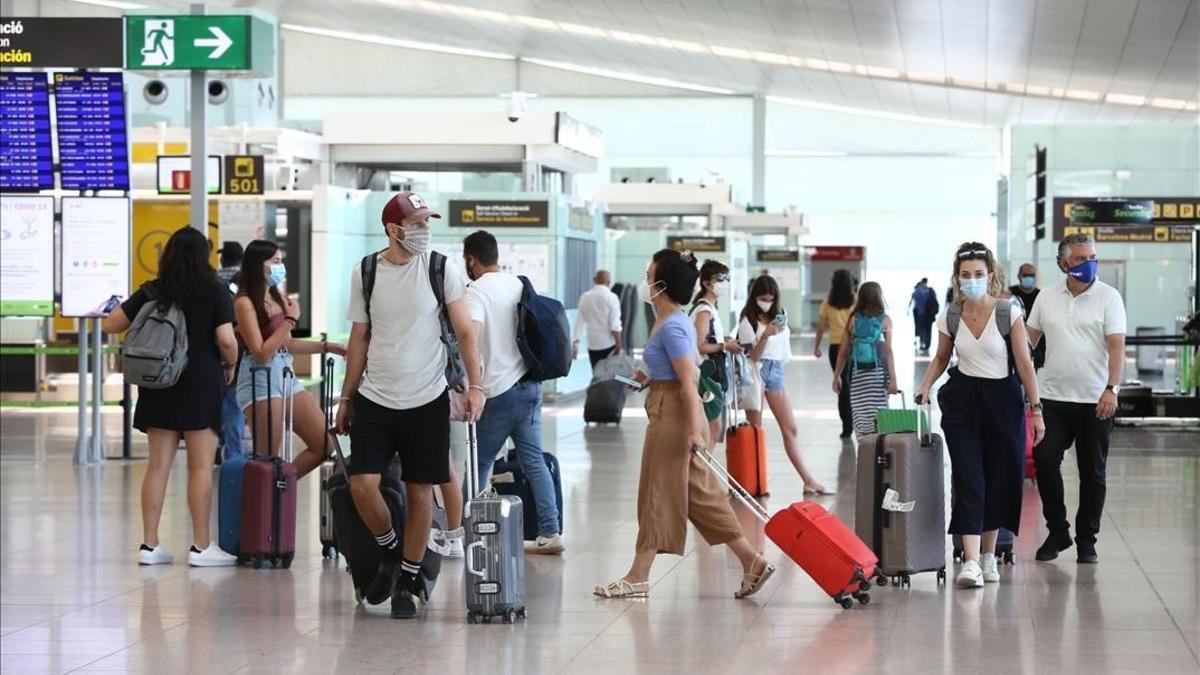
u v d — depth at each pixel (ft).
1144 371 134.62
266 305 55.57
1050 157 138.21
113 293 83.82
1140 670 38.14
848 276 101.71
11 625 44.24
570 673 38.04
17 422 113.91
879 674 37.76
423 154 145.07
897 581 49.57
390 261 43.57
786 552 46.11
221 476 53.93
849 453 91.66
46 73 82.89
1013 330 48.78
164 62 77.15
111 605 47.03
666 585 49.78
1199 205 131.85
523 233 130.93
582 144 152.25
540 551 55.83
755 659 39.42
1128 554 55.42
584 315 116.26
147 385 53.11
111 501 70.95
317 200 134.72
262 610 46.06
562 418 115.65
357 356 44.29
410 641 41.70
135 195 136.46
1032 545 57.47
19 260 83.76
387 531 44.37
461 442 87.66
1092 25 143.74
